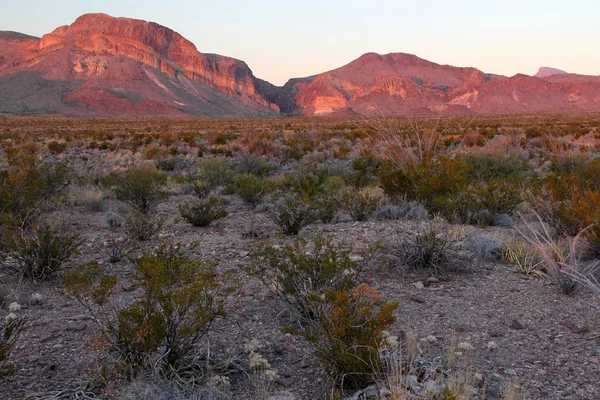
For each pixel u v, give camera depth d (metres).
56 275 6.45
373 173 14.92
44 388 3.71
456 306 5.23
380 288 5.80
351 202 9.96
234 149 30.53
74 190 12.63
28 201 8.98
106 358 4.14
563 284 5.53
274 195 12.15
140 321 3.71
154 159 25.45
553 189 8.86
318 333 4.45
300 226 8.88
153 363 3.71
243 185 12.34
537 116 102.50
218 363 3.98
